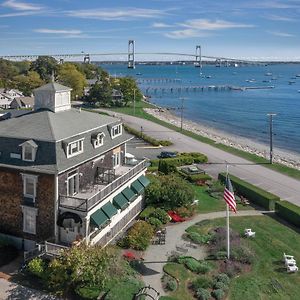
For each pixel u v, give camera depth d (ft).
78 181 141.08
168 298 110.83
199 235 152.46
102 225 135.85
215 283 119.24
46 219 131.75
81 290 111.45
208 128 475.31
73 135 139.13
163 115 541.34
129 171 160.35
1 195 137.18
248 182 228.84
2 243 134.92
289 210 171.22
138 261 130.41
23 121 143.13
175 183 177.99
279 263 135.44
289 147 382.63
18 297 111.34
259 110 631.97
